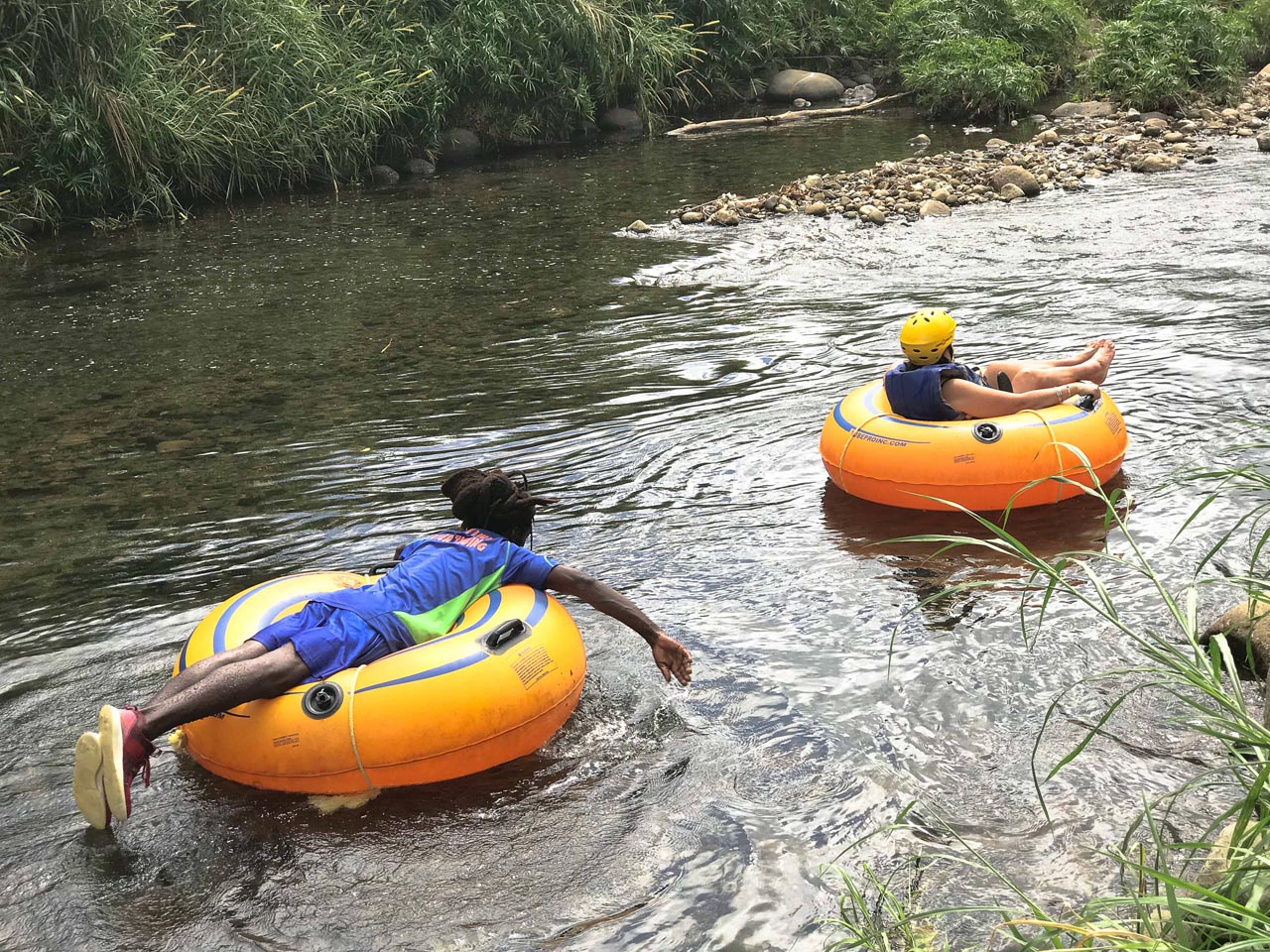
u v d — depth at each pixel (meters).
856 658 4.41
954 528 5.50
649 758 3.87
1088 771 3.70
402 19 17.81
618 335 9.11
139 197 14.68
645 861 3.39
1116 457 5.75
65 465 6.89
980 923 3.10
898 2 22.20
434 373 8.38
